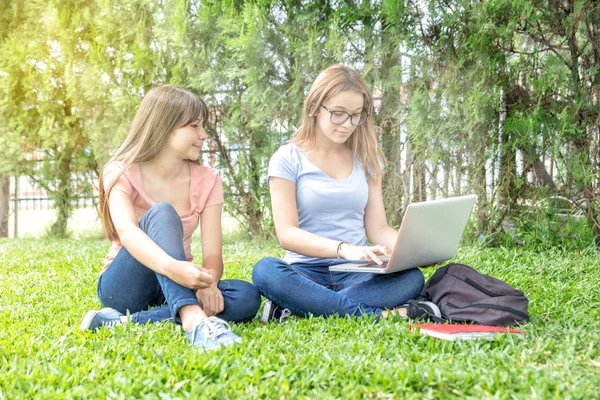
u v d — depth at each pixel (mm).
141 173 2738
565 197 5297
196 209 2809
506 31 4922
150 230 2484
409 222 2455
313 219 2959
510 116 5285
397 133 5617
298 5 5812
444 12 5082
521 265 4359
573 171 5078
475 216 5488
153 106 2713
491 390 1763
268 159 6133
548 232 5191
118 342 2303
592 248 4938
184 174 2842
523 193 5379
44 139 7363
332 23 5641
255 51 5738
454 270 2691
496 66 5203
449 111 5301
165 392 1820
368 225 3141
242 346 2160
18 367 2021
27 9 7309
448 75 5250
